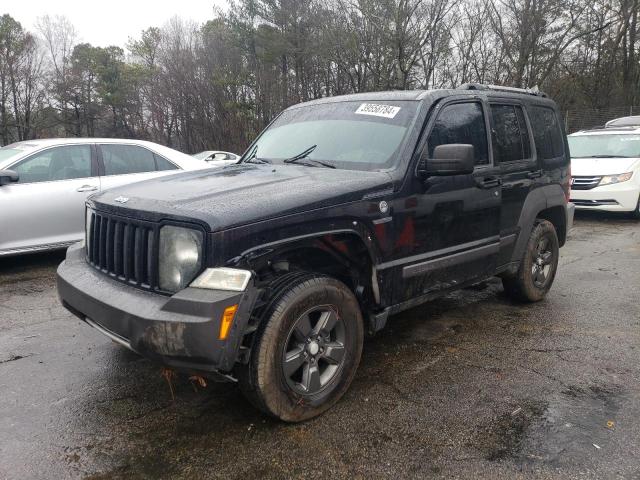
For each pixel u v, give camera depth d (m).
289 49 26.16
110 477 2.60
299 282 2.97
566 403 3.29
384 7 18.70
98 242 3.32
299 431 2.99
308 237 2.97
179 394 3.43
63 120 43.84
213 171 3.99
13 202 6.15
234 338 2.62
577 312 5.05
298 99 26.86
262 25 29.91
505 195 4.45
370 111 4.11
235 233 2.68
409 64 19.48
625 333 4.50
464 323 4.77
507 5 21.70
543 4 21.44
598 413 3.17
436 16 19.16
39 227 6.36
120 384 3.56
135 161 7.24
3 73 40.19
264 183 3.29
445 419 3.11
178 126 34.00
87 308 3.05
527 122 4.91
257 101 29.98
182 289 2.72
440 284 3.91
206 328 2.55
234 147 30.45
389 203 3.42
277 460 2.73
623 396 3.38
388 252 3.46
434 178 3.73
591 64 28.86
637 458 2.72
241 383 2.89
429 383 3.58
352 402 3.32
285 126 4.61
